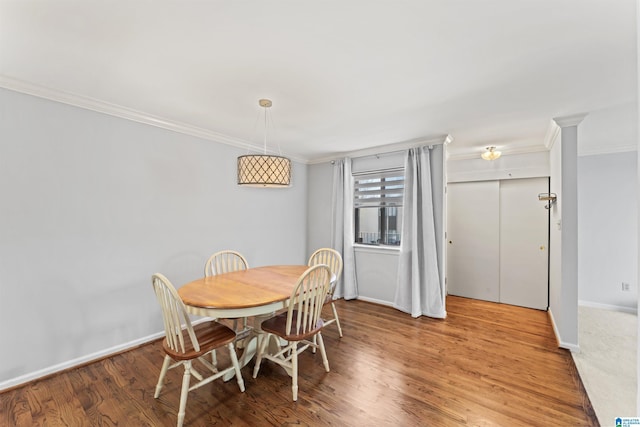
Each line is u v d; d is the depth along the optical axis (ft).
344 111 8.71
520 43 5.21
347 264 14.21
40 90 7.11
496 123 9.75
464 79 6.63
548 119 9.27
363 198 14.60
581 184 13.16
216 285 7.62
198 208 10.78
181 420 5.50
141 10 4.43
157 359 8.23
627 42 5.12
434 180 11.91
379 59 5.81
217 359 8.16
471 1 4.18
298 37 5.12
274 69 6.26
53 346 7.43
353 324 10.93
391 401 6.36
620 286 12.48
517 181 13.57
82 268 7.93
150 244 9.40
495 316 11.89
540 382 7.07
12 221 6.83
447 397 6.49
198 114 9.04
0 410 6.03
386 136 11.46
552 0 4.14
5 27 4.81
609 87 6.96
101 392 6.66
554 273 10.74
